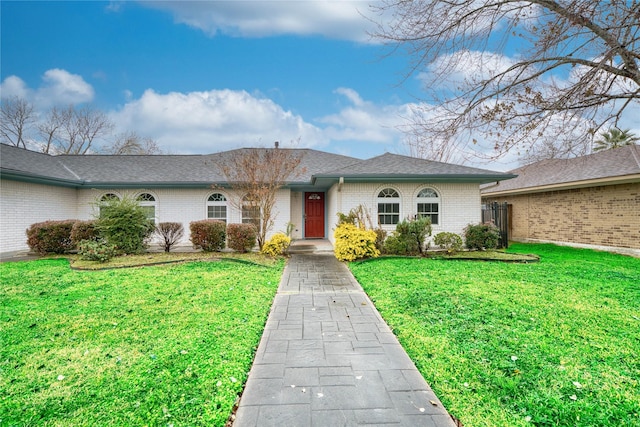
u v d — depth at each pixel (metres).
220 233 10.62
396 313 4.71
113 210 9.84
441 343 3.65
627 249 10.75
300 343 3.75
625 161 11.41
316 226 15.77
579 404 2.51
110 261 8.84
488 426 2.29
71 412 2.43
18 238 10.97
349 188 11.86
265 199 11.59
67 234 10.53
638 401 2.54
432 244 11.95
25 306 5.00
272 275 7.42
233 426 2.30
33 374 2.97
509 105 3.87
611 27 3.23
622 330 4.00
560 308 4.86
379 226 11.06
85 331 4.00
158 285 6.31
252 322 4.33
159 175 13.90
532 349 3.48
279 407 2.51
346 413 2.43
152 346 3.57
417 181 11.88
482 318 4.44
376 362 3.26
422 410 2.47
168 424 2.28
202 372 3.00
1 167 9.85
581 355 3.33
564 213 13.28
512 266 8.34
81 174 13.67
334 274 7.75
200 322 4.30
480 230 10.97
